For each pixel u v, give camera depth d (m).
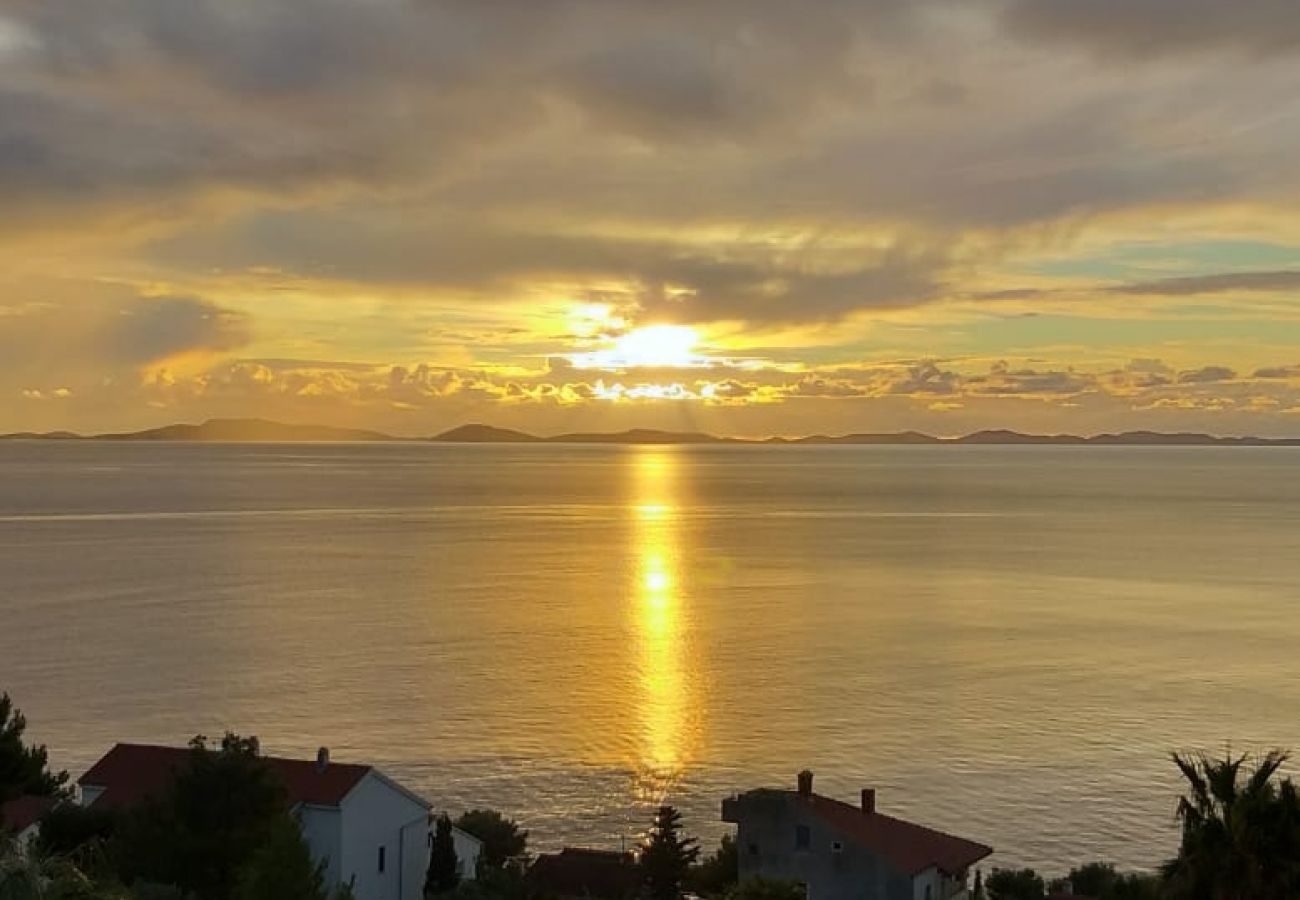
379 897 59.75
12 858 23.52
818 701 125.81
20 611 179.50
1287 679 136.62
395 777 97.56
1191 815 28.70
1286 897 27.03
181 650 150.62
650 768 101.38
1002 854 81.69
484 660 145.88
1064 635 165.88
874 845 59.34
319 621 173.00
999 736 112.12
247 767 50.31
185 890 46.66
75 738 109.19
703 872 65.81
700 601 195.50
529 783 96.69
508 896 57.91
